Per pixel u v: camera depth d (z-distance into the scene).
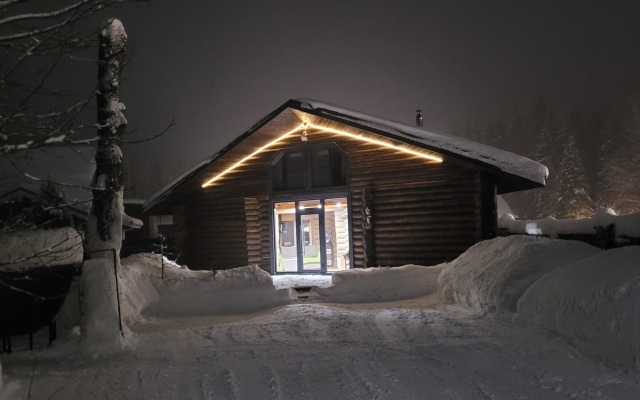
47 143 5.23
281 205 16.19
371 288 11.18
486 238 13.00
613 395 4.43
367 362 5.82
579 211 44.41
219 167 15.72
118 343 7.19
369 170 14.52
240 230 16.00
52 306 7.82
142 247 23.66
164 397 5.07
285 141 15.51
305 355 6.32
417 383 5.00
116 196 9.32
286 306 10.43
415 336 7.08
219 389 5.16
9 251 7.22
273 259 15.62
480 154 12.86
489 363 5.53
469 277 9.41
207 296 10.43
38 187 16.61
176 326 9.06
